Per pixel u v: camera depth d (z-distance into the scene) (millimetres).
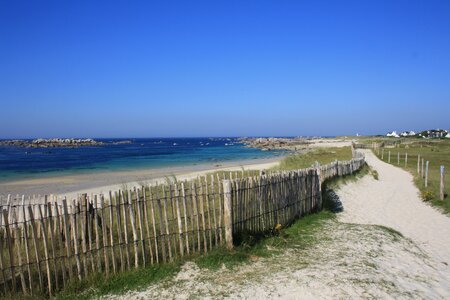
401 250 8367
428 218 13172
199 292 5730
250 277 6273
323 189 14352
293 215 10328
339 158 36125
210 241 7352
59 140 137125
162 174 31859
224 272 6480
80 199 6223
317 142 118500
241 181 8094
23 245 6523
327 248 7953
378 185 21281
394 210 14453
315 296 5574
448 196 16531
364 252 7805
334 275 6328
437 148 57812
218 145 125312
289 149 85500
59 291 5715
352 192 17297
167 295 5648
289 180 10164
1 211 5691
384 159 40625
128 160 53031
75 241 5895
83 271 6062
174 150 87875
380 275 6543
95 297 5602
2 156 64125
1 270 5469
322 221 10648
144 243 6641
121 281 6016
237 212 7930
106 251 6156
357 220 12039
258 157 58312
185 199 7070
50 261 5797
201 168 38062
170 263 6672
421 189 19266
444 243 9953
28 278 5695
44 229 5641
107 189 22875
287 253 7555
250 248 7652
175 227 6988
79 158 58469
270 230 8922
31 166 43250
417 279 6742
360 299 5523
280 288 5840
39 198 8578
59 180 28844
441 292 6281
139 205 6480
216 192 7688
